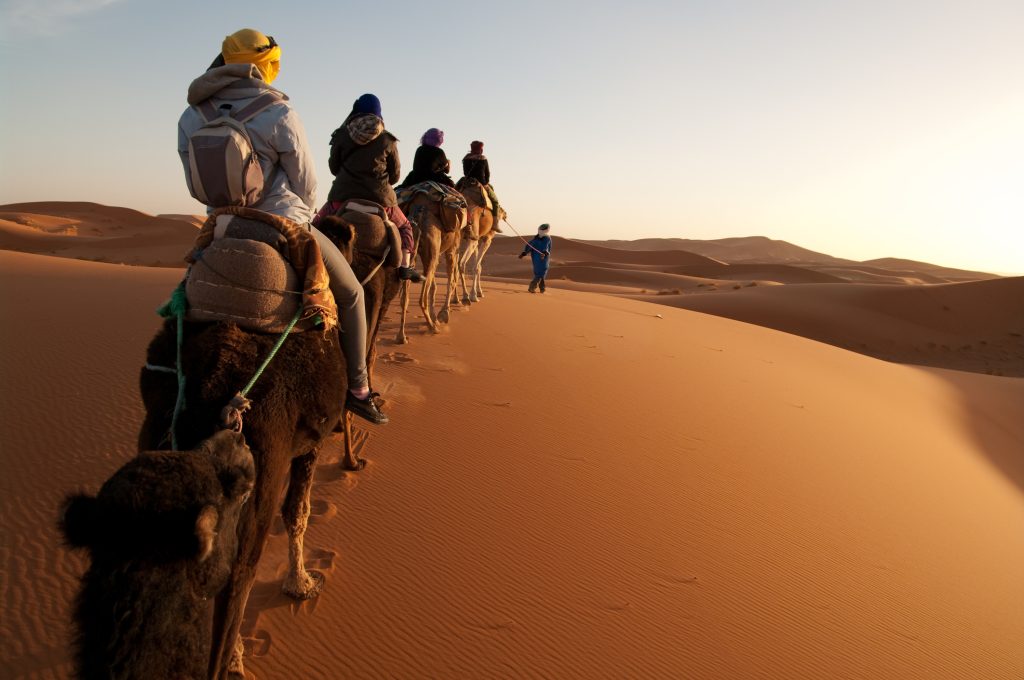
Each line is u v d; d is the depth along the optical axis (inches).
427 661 169.6
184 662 84.0
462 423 308.0
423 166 408.8
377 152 240.7
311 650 166.7
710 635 197.9
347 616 178.9
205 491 85.0
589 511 251.9
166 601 80.7
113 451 242.5
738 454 336.8
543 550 222.7
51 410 270.7
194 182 136.4
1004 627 236.8
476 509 238.8
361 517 222.4
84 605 78.1
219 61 151.3
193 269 126.2
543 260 930.1
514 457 283.4
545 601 198.7
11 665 149.7
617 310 804.6
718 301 1977.1
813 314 1919.3
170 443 108.8
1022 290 2170.3
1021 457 558.9
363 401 163.8
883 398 594.2
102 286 583.8
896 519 306.8
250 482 97.0
